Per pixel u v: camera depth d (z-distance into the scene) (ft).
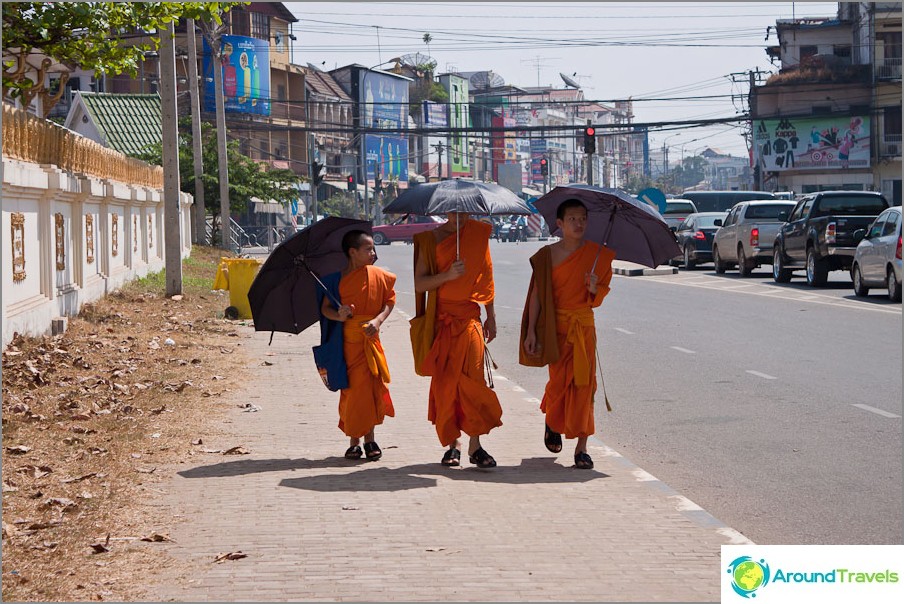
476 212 30.19
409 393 44.29
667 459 33.37
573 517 25.70
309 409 40.78
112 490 28.09
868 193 103.24
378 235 261.85
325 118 343.26
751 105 291.99
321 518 25.49
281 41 317.01
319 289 32.22
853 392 44.27
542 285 31.32
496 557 22.50
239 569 21.71
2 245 46.78
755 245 118.52
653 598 20.11
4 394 40.32
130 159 90.07
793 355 55.57
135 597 20.20
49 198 56.90
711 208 192.54
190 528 24.64
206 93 282.97
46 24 54.85
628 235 33.50
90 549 22.97
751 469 31.86
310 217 313.32
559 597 20.10
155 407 40.29
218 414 39.63
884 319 71.46
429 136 424.87
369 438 32.60
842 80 281.54
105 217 75.41
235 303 74.23
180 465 31.42
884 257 83.46
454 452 31.63
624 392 45.85
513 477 30.07
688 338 64.08
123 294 77.61
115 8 58.23
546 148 564.71
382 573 21.43
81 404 39.91
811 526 25.93
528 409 41.04
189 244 145.18
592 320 31.63
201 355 55.16
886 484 29.81
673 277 124.67
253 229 257.55
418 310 31.53
